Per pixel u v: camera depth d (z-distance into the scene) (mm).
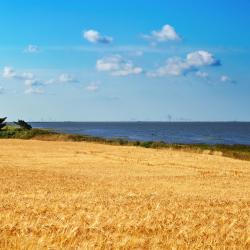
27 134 91938
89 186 27000
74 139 86250
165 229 12172
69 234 10391
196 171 39750
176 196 22859
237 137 170375
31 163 45500
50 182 28953
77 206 16844
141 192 24422
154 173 37656
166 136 164250
